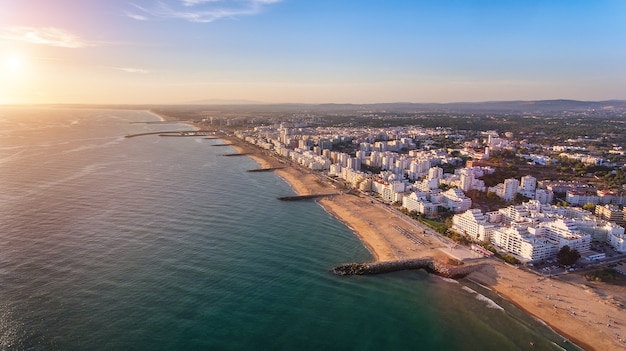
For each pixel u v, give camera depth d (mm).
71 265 186500
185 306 160375
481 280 195625
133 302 160125
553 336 154000
